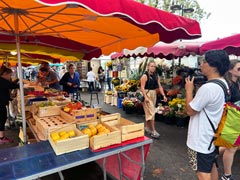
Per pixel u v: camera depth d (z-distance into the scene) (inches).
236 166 116.6
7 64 242.4
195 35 75.0
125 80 344.2
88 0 48.9
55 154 68.1
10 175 55.7
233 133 67.2
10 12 82.1
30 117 120.0
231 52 161.0
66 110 103.1
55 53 162.1
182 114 196.5
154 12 61.9
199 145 69.4
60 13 78.6
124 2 55.0
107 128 81.0
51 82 252.7
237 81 96.2
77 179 110.0
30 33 99.9
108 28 101.0
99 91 520.4
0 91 157.3
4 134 172.7
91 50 159.3
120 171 100.7
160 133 179.9
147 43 105.7
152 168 118.6
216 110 67.7
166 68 320.2
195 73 272.8
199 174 71.2
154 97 168.2
